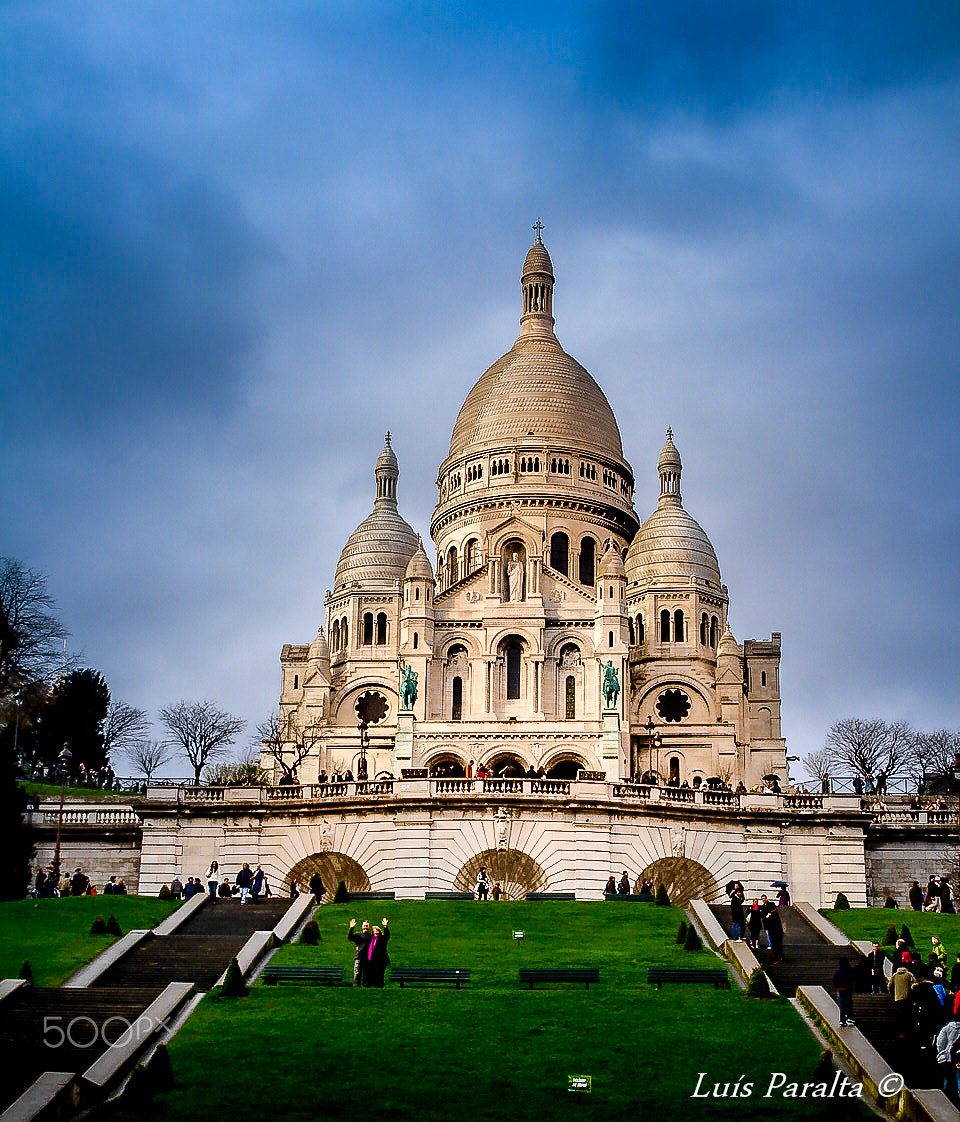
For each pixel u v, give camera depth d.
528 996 55.12
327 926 69.31
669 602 169.00
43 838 88.31
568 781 87.50
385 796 86.44
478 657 157.38
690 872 87.44
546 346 199.25
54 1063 46.75
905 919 73.31
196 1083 45.41
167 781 128.75
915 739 166.25
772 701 169.88
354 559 177.25
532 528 168.62
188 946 62.97
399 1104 44.19
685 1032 50.59
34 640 102.75
